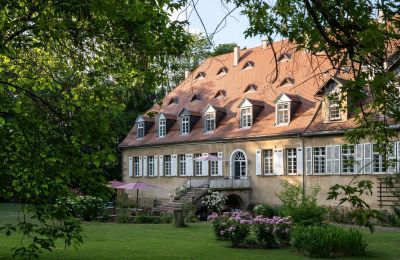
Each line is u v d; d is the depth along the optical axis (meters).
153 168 43.81
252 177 35.75
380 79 4.63
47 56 10.71
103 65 10.33
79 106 9.13
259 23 5.89
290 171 33.66
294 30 5.89
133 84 10.66
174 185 41.31
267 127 35.06
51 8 7.77
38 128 8.51
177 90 46.84
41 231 8.16
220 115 39.19
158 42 9.17
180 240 20.20
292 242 17.36
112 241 19.72
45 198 8.75
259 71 40.25
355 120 7.50
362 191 5.06
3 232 20.47
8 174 9.13
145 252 16.67
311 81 35.12
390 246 18.20
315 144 31.95
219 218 20.55
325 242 15.62
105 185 8.55
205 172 38.88
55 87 10.35
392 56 5.14
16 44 9.03
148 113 10.16
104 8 5.46
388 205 26.44
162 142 42.16
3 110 8.94
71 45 9.69
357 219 4.83
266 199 34.69
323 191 31.38
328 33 5.36
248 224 18.14
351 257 15.73
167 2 7.81
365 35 4.46
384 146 7.26
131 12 8.16
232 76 42.41
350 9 5.04
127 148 46.66
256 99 37.75
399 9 4.91
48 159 8.21
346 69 5.90
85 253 16.27
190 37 9.27
